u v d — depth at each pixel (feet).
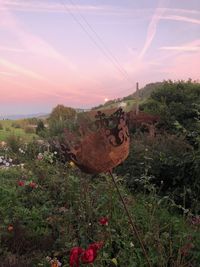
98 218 17.78
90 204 18.45
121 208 18.49
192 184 22.95
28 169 25.32
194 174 22.84
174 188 23.76
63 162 27.68
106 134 11.78
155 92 45.01
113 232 16.72
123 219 17.51
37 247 16.40
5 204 20.49
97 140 11.78
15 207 19.69
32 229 17.87
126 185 24.47
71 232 16.96
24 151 34.30
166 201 21.16
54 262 14.26
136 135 31.17
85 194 19.20
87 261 11.57
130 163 25.57
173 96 43.01
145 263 15.01
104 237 15.88
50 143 32.99
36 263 15.16
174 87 44.19
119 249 16.10
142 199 20.92
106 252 15.39
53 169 24.68
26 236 16.93
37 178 23.54
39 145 34.47
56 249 16.31
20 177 24.43
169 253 15.43
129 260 14.82
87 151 11.76
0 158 31.35
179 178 23.39
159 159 24.68
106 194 19.20
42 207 19.99
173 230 17.58
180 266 14.32
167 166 24.38
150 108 41.39
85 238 16.57
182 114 37.81
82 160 11.82
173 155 24.61
